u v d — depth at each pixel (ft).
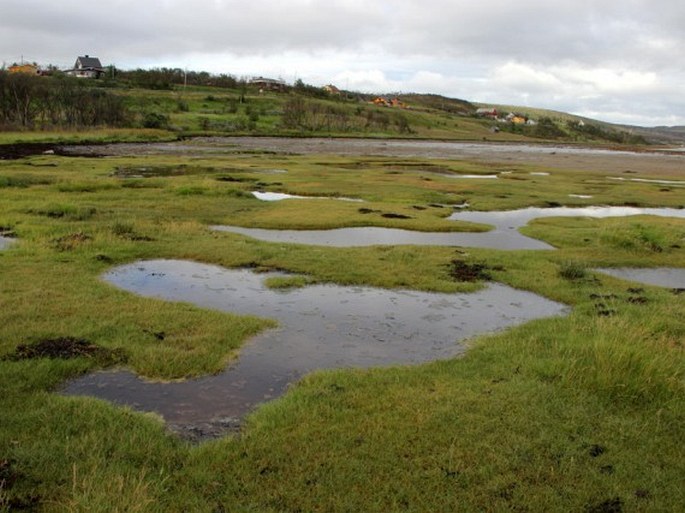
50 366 26.27
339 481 18.81
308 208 78.79
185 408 23.93
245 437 21.26
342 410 23.45
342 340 32.48
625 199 107.14
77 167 122.62
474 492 18.58
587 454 20.99
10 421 21.34
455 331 34.71
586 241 64.90
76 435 20.80
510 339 32.63
